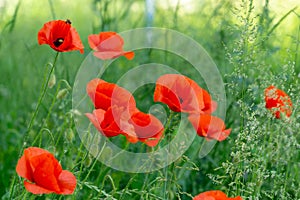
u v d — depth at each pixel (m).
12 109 5.10
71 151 3.25
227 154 3.70
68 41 2.79
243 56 3.24
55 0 6.55
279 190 3.25
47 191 2.35
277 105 3.04
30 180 2.40
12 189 2.88
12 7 6.00
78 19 6.47
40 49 5.54
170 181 3.04
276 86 3.25
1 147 4.64
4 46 5.36
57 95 3.01
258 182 3.02
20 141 4.25
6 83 5.23
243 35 3.19
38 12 6.19
